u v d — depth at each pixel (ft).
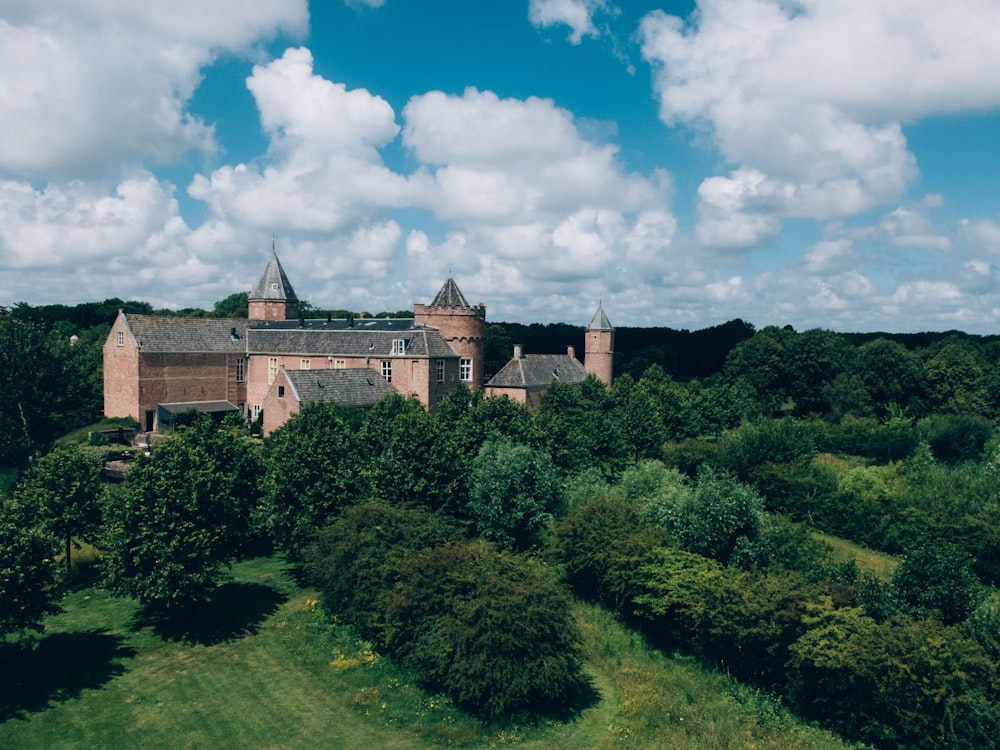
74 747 74.64
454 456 136.98
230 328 283.38
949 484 166.09
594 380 249.14
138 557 94.68
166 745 76.02
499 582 91.61
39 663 91.25
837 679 89.20
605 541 119.85
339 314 542.16
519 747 80.02
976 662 83.30
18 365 171.32
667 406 240.73
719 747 81.66
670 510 127.95
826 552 128.88
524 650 85.97
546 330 552.41
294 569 127.75
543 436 164.35
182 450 104.94
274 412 206.49
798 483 176.14
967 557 116.47
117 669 91.09
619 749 80.02
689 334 547.08
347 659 96.37
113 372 252.21
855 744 86.17
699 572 108.47
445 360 239.50
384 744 78.95
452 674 85.46
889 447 241.55
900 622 92.79
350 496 121.70
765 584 102.27
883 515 161.79
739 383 323.98
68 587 116.16
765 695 96.48
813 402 347.56
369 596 99.86
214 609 109.29
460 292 252.01
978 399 316.81
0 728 76.79
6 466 186.60
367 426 152.66
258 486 124.16
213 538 99.60
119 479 172.24
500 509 131.23
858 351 354.95
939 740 81.66
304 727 81.25
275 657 96.63
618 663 104.37
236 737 78.43
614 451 187.52
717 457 197.26
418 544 106.42
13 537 84.64
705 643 105.91
